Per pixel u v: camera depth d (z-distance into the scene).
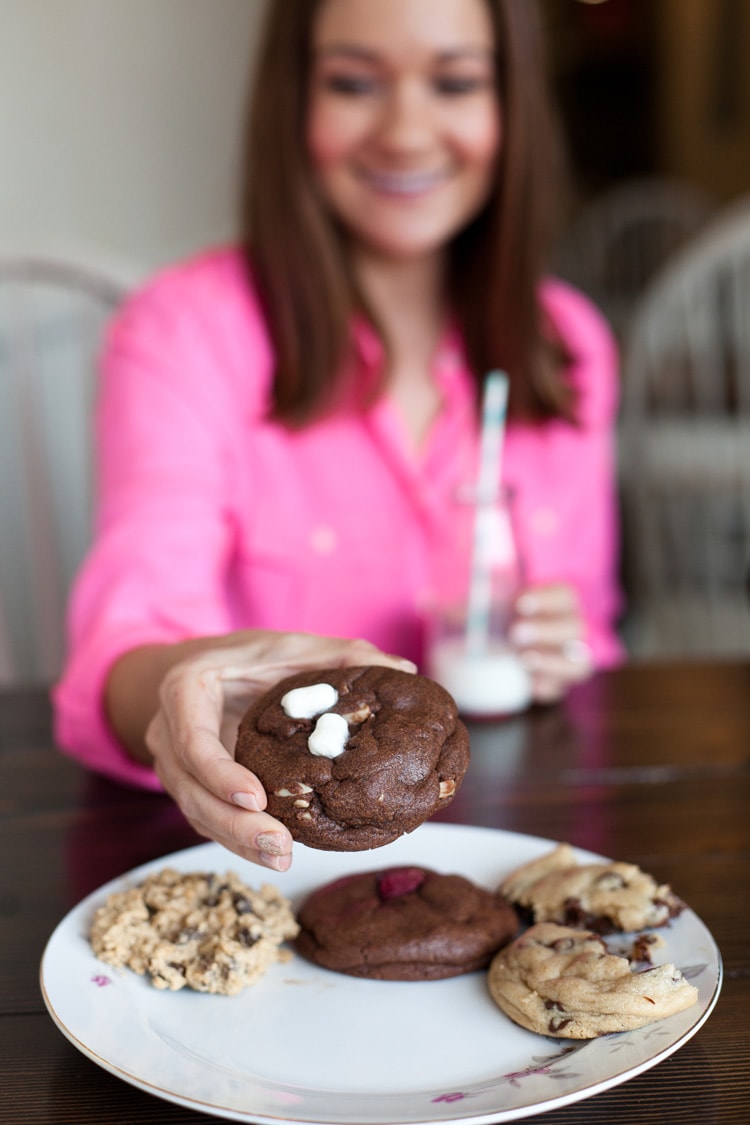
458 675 0.86
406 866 0.62
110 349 1.11
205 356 1.10
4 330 1.31
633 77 4.14
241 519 1.12
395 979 0.57
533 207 1.12
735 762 0.79
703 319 1.70
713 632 1.58
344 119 1.05
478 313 1.14
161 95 2.76
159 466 1.03
